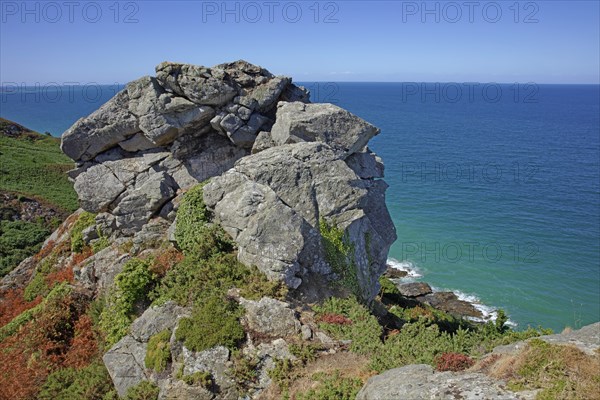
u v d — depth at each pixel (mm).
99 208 31891
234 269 22422
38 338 23781
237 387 17266
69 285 28250
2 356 23469
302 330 19375
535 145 141375
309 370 17625
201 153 32406
